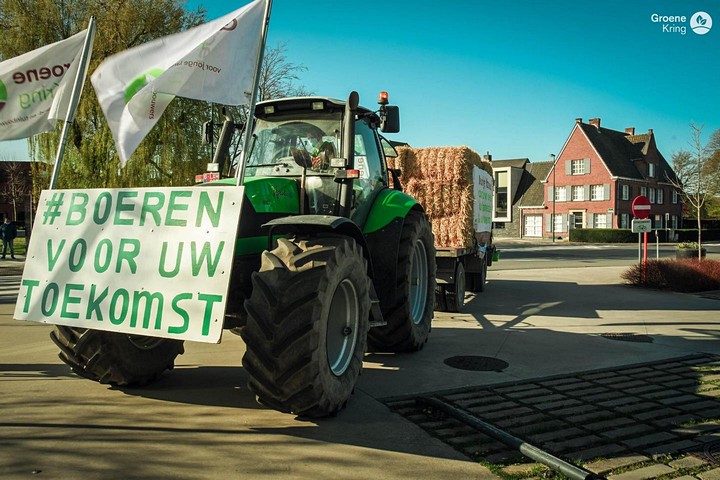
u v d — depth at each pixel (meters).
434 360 5.84
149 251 3.66
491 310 9.49
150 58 4.08
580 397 4.60
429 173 9.50
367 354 6.09
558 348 6.49
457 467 3.19
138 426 3.74
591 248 35.62
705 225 57.53
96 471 3.01
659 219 55.25
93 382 4.85
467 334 7.31
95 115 17.64
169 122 17.88
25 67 5.08
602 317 8.80
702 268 13.04
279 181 4.60
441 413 4.14
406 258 5.69
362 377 5.12
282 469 3.10
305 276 3.55
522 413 4.17
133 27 17.94
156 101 4.06
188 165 18.36
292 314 3.49
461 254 9.10
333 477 3.02
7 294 11.87
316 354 3.53
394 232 5.52
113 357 4.36
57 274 3.90
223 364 5.57
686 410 4.28
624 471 3.19
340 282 3.84
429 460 3.28
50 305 3.85
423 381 5.00
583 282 14.19
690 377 5.27
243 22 4.25
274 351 3.46
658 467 3.25
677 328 7.88
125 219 3.80
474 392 4.70
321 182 4.83
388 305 5.50
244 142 4.02
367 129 5.81
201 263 3.51
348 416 4.01
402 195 6.01
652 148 54.25
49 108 5.16
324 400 3.67
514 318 8.66
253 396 4.48
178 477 2.96
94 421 3.82
